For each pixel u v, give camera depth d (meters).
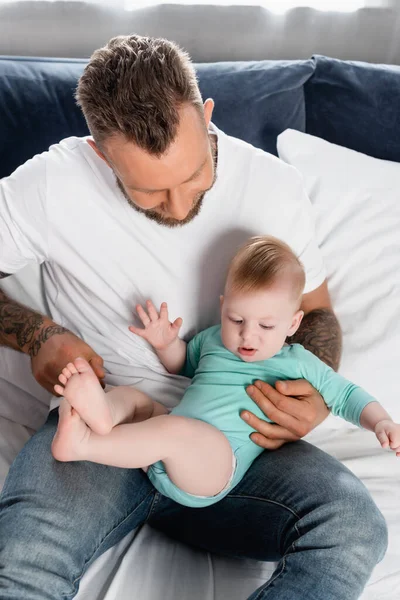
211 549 1.23
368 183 1.66
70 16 1.99
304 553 1.04
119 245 1.38
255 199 1.39
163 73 1.09
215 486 1.15
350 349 1.49
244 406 1.25
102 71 1.12
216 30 2.06
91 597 1.08
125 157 1.11
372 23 2.08
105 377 1.39
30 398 1.53
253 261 1.27
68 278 1.45
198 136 1.12
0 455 1.35
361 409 1.23
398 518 1.24
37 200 1.37
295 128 1.86
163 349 1.37
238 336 1.27
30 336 1.38
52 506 1.09
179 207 1.18
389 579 1.13
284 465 1.19
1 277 1.47
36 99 1.69
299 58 2.14
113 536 1.16
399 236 1.59
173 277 1.39
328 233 1.62
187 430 1.14
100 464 1.18
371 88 1.84
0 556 1.02
